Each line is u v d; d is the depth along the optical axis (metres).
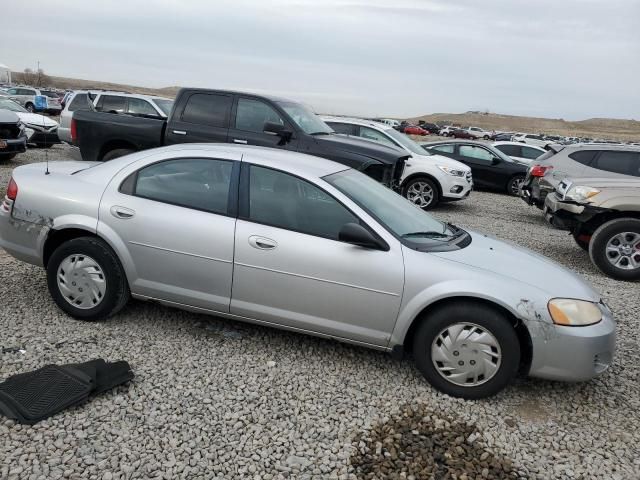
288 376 3.62
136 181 4.03
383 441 3.01
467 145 15.06
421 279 3.43
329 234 3.63
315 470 2.74
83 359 3.61
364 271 3.50
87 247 3.96
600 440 3.19
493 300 3.32
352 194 3.76
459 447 3.00
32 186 4.16
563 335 3.31
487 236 4.40
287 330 3.86
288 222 3.70
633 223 6.54
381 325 3.54
